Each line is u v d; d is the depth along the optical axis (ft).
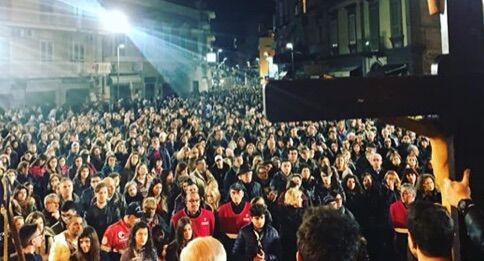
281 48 160.45
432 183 21.31
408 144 35.55
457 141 6.18
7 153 39.96
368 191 25.50
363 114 5.74
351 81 5.69
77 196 26.61
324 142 40.68
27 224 16.67
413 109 5.90
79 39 126.82
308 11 131.03
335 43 115.65
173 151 44.68
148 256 17.34
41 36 114.21
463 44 6.37
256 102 106.01
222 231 22.49
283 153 36.58
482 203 6.23
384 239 24.09
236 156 34.27
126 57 147.33
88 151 38.01
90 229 17.74
